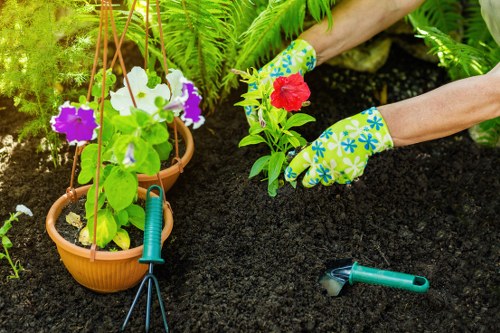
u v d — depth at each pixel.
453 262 1.78
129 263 1.61
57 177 1.87
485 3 1.70
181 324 1.63
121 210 1.62
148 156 1.53
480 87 1.59
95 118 1.51
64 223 1.66
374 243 1.80
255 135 1.80
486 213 1.89
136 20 1.86
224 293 1.68
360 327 1.64
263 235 1.78
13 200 1.82
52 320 1.63
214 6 1.83
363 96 2.16
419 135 1.64
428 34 1.91
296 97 1.69
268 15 1.83
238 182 1.89
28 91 1.91
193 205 1.85
